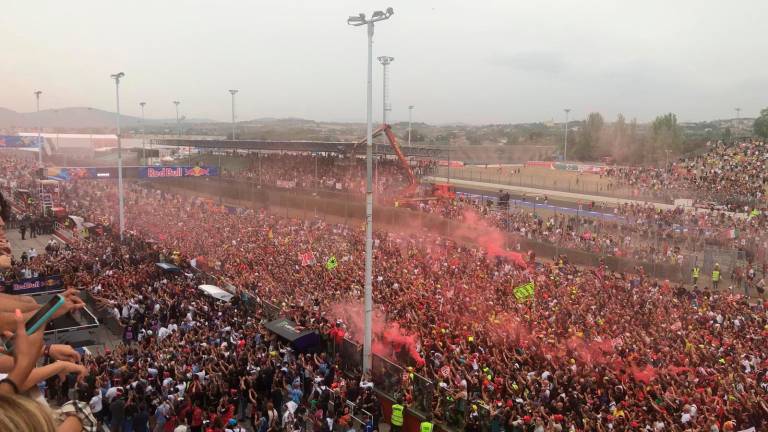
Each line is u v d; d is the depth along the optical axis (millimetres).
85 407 2375
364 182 73000
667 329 28000
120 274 36531
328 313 29594
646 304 32531
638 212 58344
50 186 64625
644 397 20406
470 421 19453
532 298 31078
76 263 39188
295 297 32781
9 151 146250
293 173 82500
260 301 31391
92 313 31609
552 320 28453
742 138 89062
